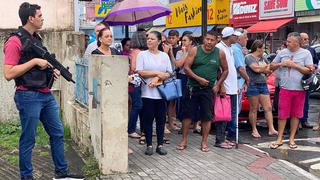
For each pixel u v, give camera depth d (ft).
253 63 29.37
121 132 19.97
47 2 32.71
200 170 20.98
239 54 26.96
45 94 18.17
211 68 23.77
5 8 31.60
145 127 23.44
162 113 23.40
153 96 22.85
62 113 30.22
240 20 76.07
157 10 29.99
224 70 24.31
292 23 66.80
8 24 31.73
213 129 32.14
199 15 79.46
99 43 23.63
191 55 23.89
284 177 20.30
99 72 19.85
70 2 33.37
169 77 23.17
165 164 21.89
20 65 17.25
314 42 61.62
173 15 93.25
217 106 24.52
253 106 30.04
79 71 26.35
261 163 22.36
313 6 60.13
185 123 24.71
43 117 18.60
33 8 17.51
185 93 24.63
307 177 20.40
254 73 29.60
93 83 21.20
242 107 31.35
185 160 22.70
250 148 25.62
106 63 19.49
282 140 29.14
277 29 64.49
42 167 21.65
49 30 32.91
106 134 19.79
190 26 84.28
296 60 25.58
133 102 26.37
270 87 33.01
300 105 26.20
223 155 23.82
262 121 36.19
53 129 18.78
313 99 50.57
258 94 29.96
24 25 17.75
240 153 24.32
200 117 24.56
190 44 28.09
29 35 17.67
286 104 26.25
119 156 20.06
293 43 25.45
